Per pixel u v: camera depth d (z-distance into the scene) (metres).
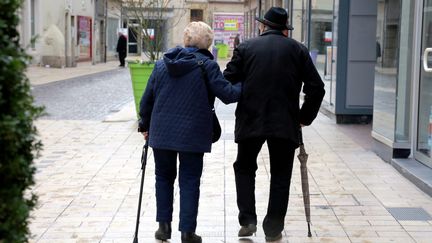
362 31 11.95
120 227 6.00
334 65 12.32
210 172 8.12
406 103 8.35
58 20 31.44
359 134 11.02
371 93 12.05
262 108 5.36
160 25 12.97
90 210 6.53
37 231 5.87
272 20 5.53
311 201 6.82
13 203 2.85
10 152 2.82
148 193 7.16
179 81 5.31
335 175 7.96
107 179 7.79
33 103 3.11
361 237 5.71
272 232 5.56
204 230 5.92
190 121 5.28
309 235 5.71
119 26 43.84
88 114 13.78
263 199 6.92
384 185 7.50
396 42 8.43
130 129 11.60
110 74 27.86
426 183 7.15
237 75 5.51
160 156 5.46
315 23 15.21
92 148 9.76
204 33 5.45
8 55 2.77
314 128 11.66
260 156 9.13
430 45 7.85
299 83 5.50
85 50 35.97
